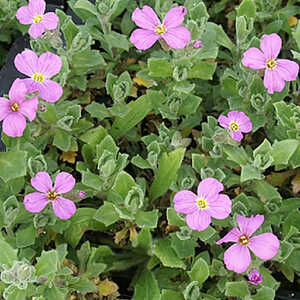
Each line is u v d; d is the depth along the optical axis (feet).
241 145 1.10
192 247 0.95
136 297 0.95
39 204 0.91
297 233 0.96
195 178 1.01
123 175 0.93
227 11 1.24
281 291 0.99
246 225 0.89
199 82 1.11
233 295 0.92
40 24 1.00
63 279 0.93
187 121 1.07
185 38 0.97
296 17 1.23
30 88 0.94
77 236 0.97
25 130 0.96
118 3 1.10
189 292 0.93
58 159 1.07
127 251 1.01
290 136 1.00
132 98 1.13
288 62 0.99
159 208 1.04
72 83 1.07
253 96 1.02
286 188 1.06
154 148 1.00
